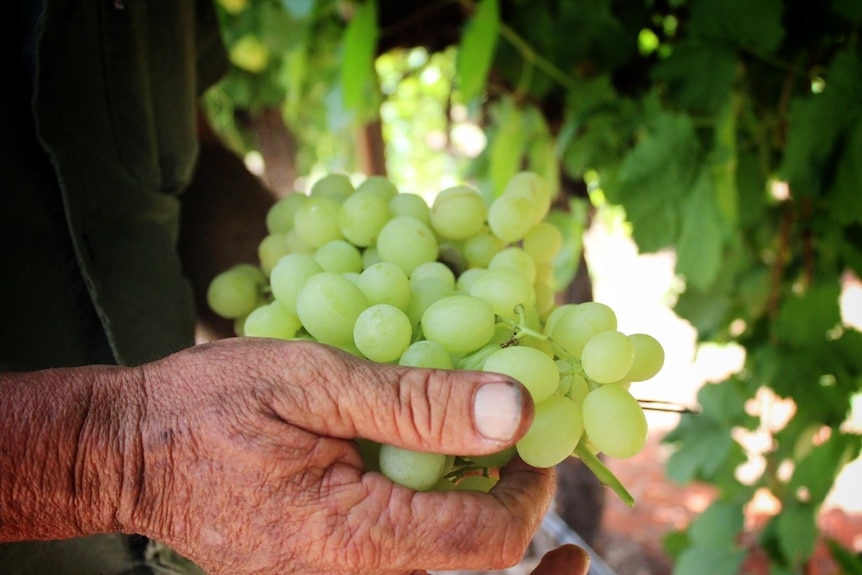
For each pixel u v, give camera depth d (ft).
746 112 1.97
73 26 1.22
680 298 2.18
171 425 0.91
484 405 0.87
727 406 2.12
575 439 0.98
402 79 3.06
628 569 4.22
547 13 2.32
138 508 0.93
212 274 1.58
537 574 1.06
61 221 1.25
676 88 1.89
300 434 0.91
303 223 1.26
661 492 5.03
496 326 1.06
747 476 4.82
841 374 1.85
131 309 1.25
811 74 1.84
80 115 1.25
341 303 1.03
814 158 1.65
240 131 4.45
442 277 1.13
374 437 0.91
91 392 0.93
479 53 2.00
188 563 1.28
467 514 0.92
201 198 1.60
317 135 5.25
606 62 2.27
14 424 0.90
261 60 3.84
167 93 1.42
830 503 4.55
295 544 0.93
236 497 0.92
